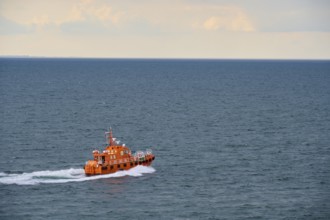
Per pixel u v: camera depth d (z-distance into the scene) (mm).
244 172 150875
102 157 144625
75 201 123562
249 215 116750
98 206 120688
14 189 131250
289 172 151125
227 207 121125
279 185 138375
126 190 131750
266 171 152125
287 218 115375
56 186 133750
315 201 125875
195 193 130750
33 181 137750
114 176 142500
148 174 146375
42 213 116250
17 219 112938
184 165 158125
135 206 120938
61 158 167500
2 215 114750
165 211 118188
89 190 131125
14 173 148000
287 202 125000
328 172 151500
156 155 172375
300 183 140375
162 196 127812
